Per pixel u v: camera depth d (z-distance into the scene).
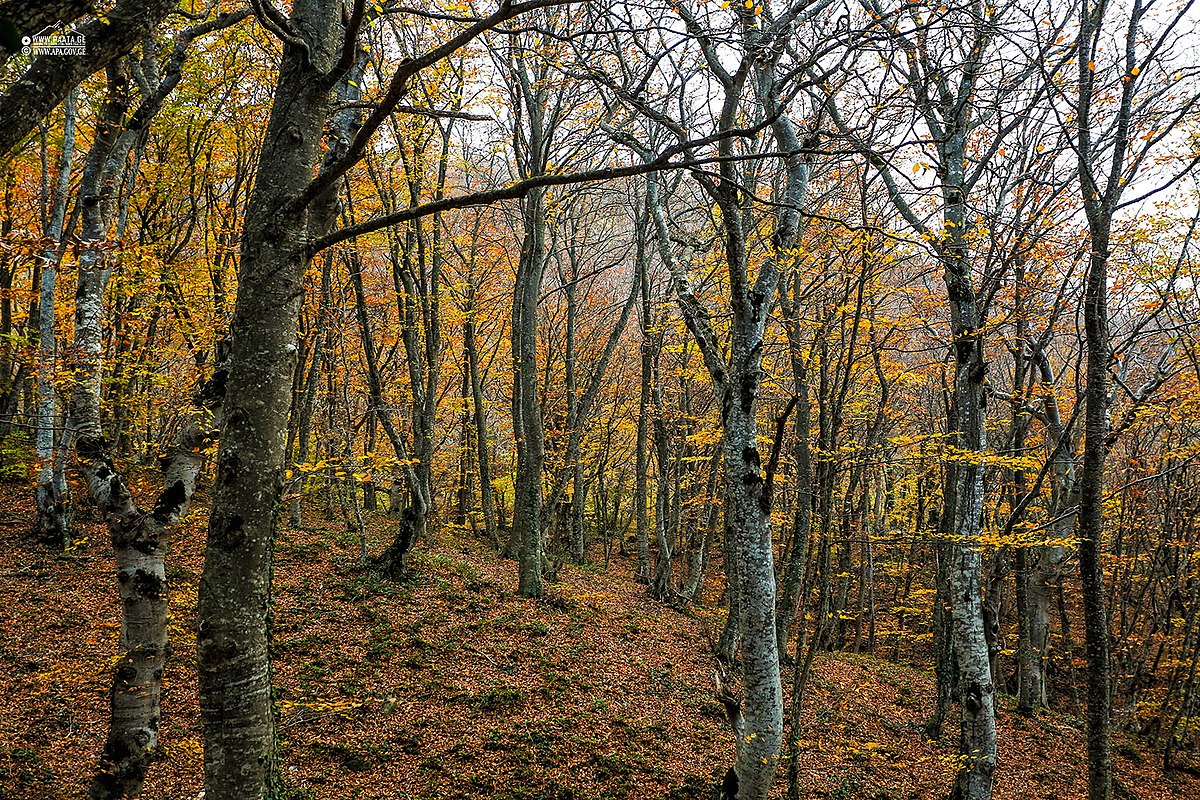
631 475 32.19
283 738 9.27
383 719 10.08
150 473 16.70
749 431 7.20
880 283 12.04
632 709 11.85
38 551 12.66
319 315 15.25
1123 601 18.58
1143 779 13.90
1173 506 16.67
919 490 21.19
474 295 21.31
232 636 3.26
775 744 6.91
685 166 3.35
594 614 16.11
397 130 13.09
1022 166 10.62
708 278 10.85
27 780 7.46
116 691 5.35
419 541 18.52
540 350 27.30
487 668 12.08
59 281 12.48
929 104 7.83
